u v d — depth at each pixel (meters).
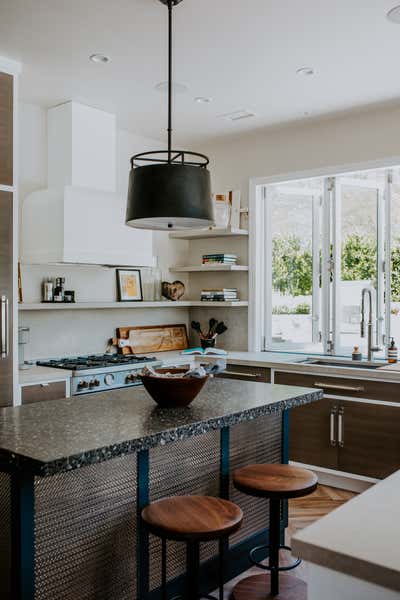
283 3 2.68
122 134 4.85
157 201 2.33
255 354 4.84
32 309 4.09
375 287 4.78
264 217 5.11
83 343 4.55
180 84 3.73
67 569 1.98
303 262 5.07
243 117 4.44
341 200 4.85
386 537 1.10
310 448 4.16
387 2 2.67
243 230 4.98
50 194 3.86
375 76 3.59
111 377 3.92
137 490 2.23
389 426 3.77
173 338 5.32
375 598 1.05
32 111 4.14
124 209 4.16
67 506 1.98
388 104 4.14
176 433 2.10
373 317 4.74
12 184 3.31
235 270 5.09
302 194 5.04
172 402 2.48
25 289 4.12
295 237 5.09
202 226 2.73
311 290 5.05
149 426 2.14
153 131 4.87
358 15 2.80
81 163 4.09
